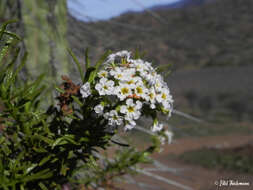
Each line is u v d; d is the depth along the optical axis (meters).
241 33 76.00
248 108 35.53
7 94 1.44
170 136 2.99
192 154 16.53
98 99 1.46
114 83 1.47
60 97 1.52
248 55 68.38
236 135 25.16
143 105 1.55
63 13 3.96
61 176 1.61
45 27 3.68
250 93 41.22
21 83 3.19
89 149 1.60
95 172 2.77
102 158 2.99
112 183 2.98
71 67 3.79
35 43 3.55
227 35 74.31
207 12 74.81
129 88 1.44
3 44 1.45
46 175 1.42
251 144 16.48
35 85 1.52
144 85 1.51
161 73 1.63
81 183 2.61
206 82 52.25
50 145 1.44
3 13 3.55
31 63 3.40
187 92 43.31
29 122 1.53
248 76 54.25
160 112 1.61
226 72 59.81
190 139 22.84
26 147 1.52
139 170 3.33
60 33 3.84
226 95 41.59
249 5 82.69
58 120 1.53
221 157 14.66
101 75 1.48
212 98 39.72
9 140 1.62
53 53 3.60
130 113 1.42
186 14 68.81
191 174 11.02
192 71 63.84
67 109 1.50
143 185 4.50
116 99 1.46
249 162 12.91
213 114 34.66
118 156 2.74
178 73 61.31
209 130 26.44
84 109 1.47
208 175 11.48
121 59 1.58
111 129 1.49
